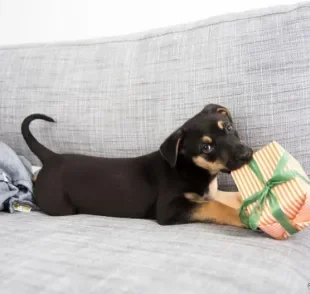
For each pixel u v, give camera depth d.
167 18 1.95
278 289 0.82
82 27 2.16
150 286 0.85
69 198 1.49
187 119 1.47
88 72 1.70
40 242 1.14
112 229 1.24
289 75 1.30
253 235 1.13
